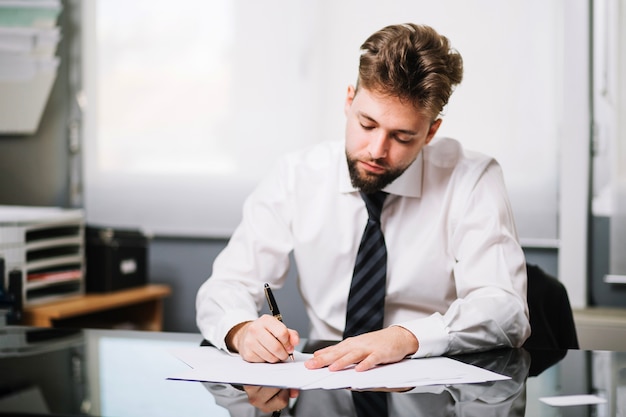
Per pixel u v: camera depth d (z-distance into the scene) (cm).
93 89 324
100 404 99
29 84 316
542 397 105
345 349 124
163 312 321
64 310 256
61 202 325
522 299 145
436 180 167
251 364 124
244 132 313
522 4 285
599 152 279
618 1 274
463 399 103
